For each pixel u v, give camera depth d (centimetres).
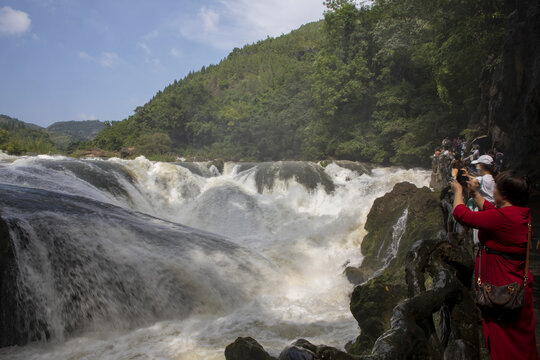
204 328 828
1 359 687
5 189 1083
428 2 2497
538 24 1399
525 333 257
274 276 1123
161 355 701
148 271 915
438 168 1602
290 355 153
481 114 2077
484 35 1944
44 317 775
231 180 2339
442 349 253
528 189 279
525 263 265
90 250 880
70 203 1084
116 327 824
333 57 3447
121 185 1812
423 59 2862
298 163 2405
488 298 259
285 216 1980
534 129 1391
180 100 5216
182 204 2005
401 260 1087
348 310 926
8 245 768
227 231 1852
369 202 1897
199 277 966
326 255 1389
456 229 429
